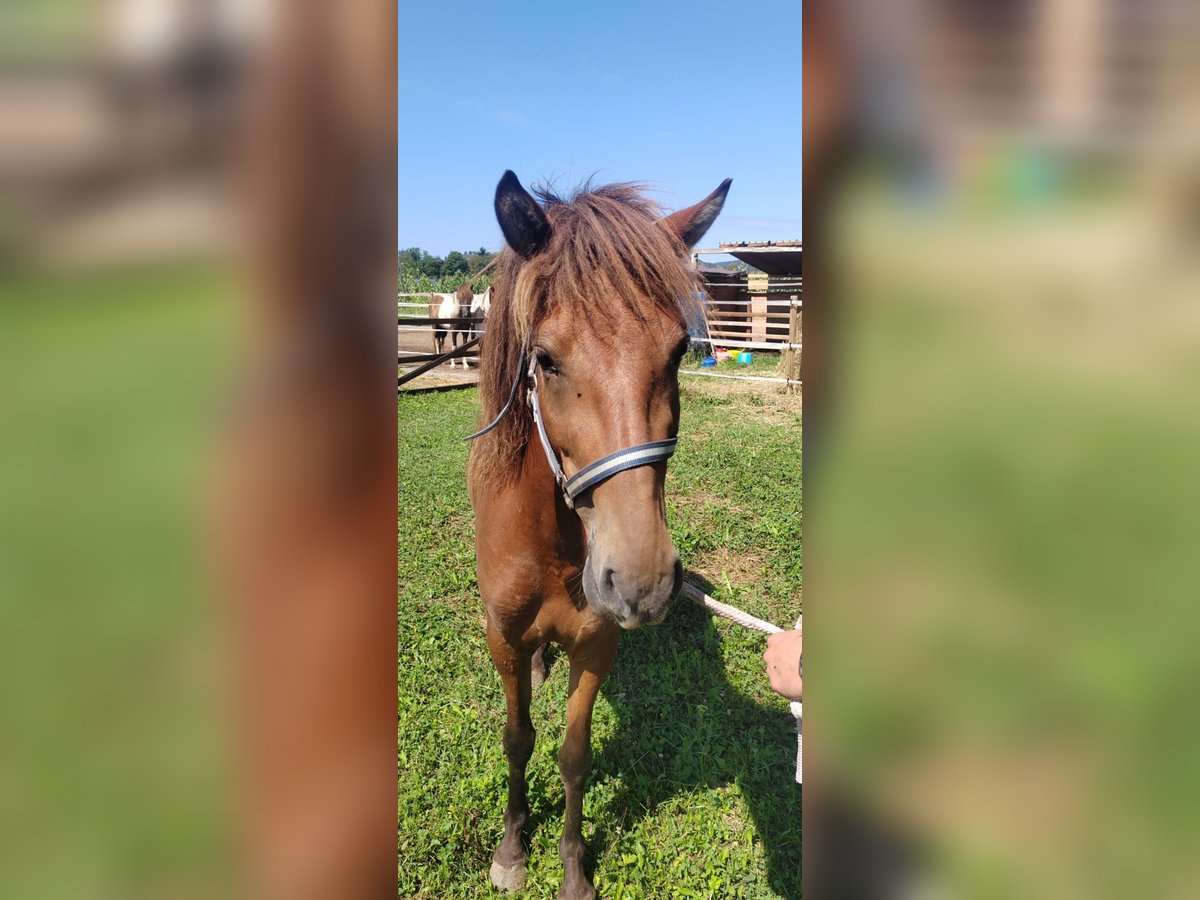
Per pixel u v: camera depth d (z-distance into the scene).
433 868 2.60
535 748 3.18
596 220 1.83
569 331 1.75
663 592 1.63
